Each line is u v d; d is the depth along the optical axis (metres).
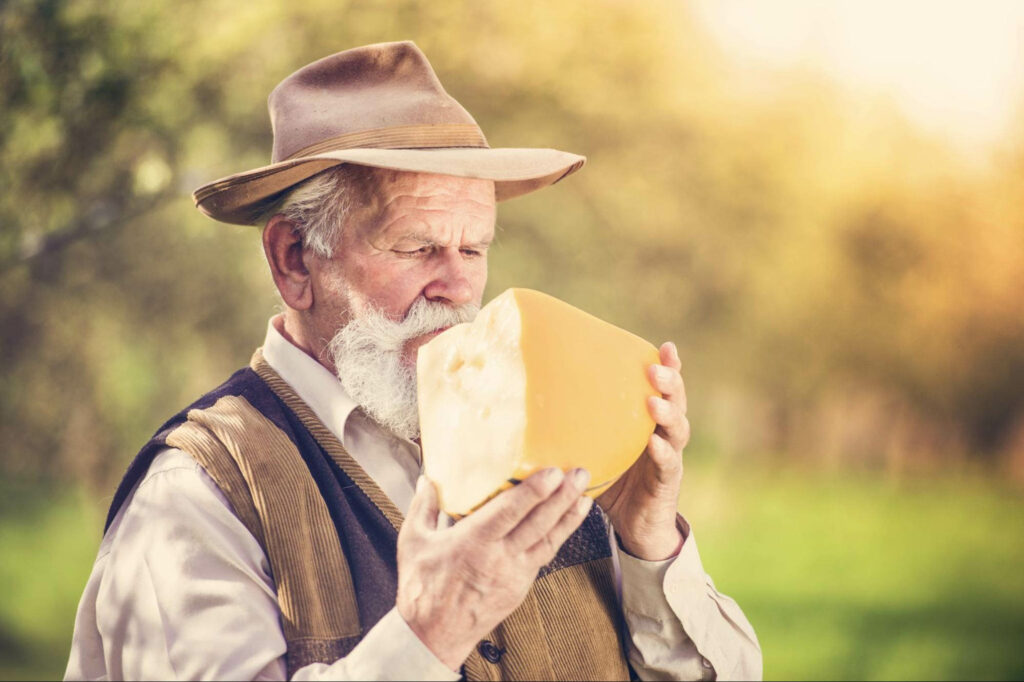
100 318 10.51
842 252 15.62
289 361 2.93
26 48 7.12
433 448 2.38
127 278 10.48
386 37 9.91
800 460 23.16
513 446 2.21
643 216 11.92
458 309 2.87
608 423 2.32
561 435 2.24
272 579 2.55
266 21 8.66
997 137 17.38
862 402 22.08
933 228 16.72
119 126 7.59
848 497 21.98
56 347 10.45
